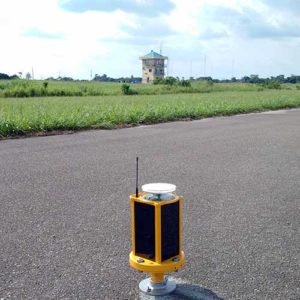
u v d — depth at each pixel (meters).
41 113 7.96
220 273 1.80
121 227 2.37
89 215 2.57
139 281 1.72
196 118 9.95
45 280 1.73
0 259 1.93
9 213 2.60
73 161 4.30
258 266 1.88
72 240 2.17
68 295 1.61
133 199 1.49
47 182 3.40
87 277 1.75
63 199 2.91
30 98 20.55
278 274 1.80
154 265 1.46
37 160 4.34
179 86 36.81
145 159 4.46
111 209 2.70
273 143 5.79
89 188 3.22
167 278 1.69
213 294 1.62
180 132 7.00
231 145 5.55
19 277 1.75
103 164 4.16
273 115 11.16
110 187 3.26
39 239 2.18
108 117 8.30
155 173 3.78
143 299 1.58
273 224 2.45
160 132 7.00
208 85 40.38
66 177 3.58
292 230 2.35
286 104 14.82
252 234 2.27
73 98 20.25
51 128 7.07
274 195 3.09
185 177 3.64
